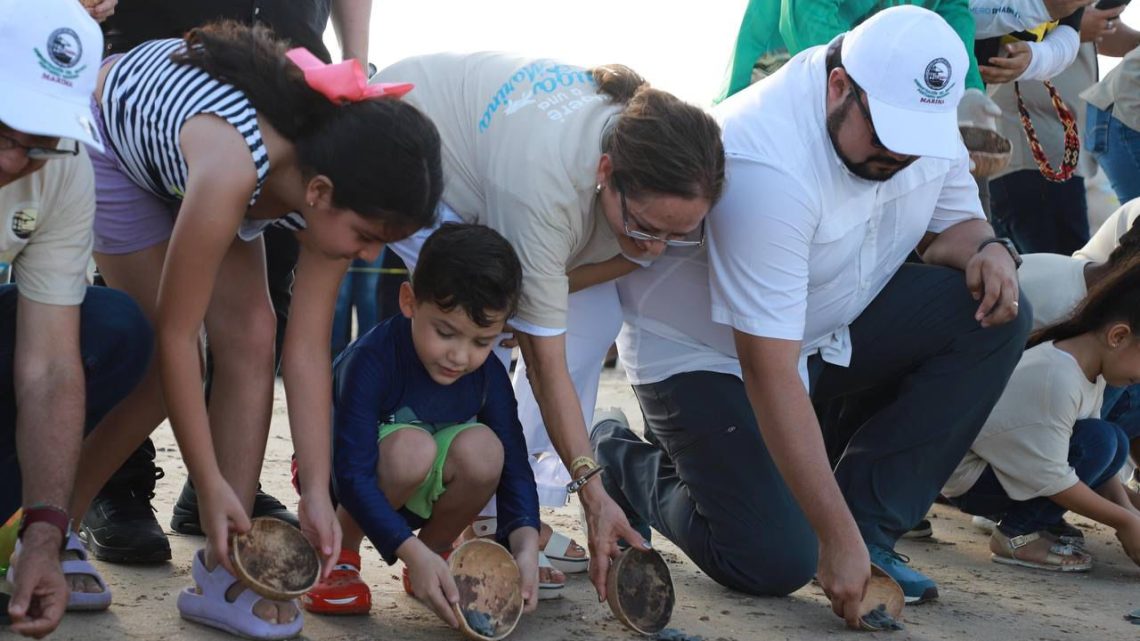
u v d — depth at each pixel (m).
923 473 3.25
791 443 2.85
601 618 2.86
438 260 2.58
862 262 3.19
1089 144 5.19
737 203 2.89
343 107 2.32
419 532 2.96
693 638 2.70
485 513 3.16
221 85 2.41
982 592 3.29
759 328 2.88
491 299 2.56
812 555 3.09
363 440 2.65
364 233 2.37
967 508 3.81
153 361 2.69
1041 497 3.61
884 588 2.94
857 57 2.80
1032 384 3.55
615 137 2.67
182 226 2.31
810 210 2.90
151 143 2.46
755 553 3.06
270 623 2.49
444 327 2.61
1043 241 5.27
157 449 4.50
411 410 2.77
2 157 2.02
